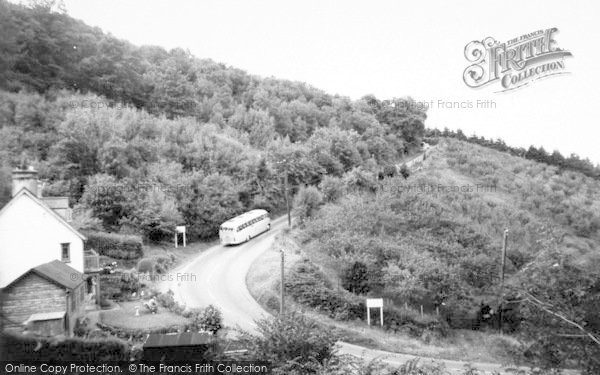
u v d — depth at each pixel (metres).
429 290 32.69
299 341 13.16
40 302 21.08
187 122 64.75
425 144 106.69
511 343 27.70
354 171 55.78
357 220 42.66
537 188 66.12
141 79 74.75
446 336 30.05
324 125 98.75
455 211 51.81
